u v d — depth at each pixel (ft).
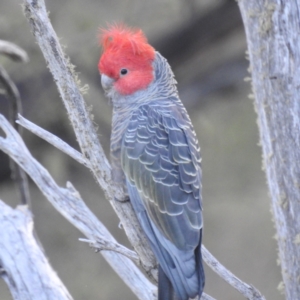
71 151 24.56
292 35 25.72
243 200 67.72
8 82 34.01
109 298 64.54
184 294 22.71
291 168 26.07
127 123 26.35
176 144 25.26
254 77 27.27
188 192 24.49
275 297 66.85
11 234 27.63
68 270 65.00
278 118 26.23
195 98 63.52
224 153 64.39
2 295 64.44
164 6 57.26
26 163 28.78
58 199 28.68
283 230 26.76
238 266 68.39
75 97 23.73
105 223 64.28
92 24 54.44
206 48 61.11
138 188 24.93
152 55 27.43
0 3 53.36
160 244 24.07
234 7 57.93
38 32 23.48
